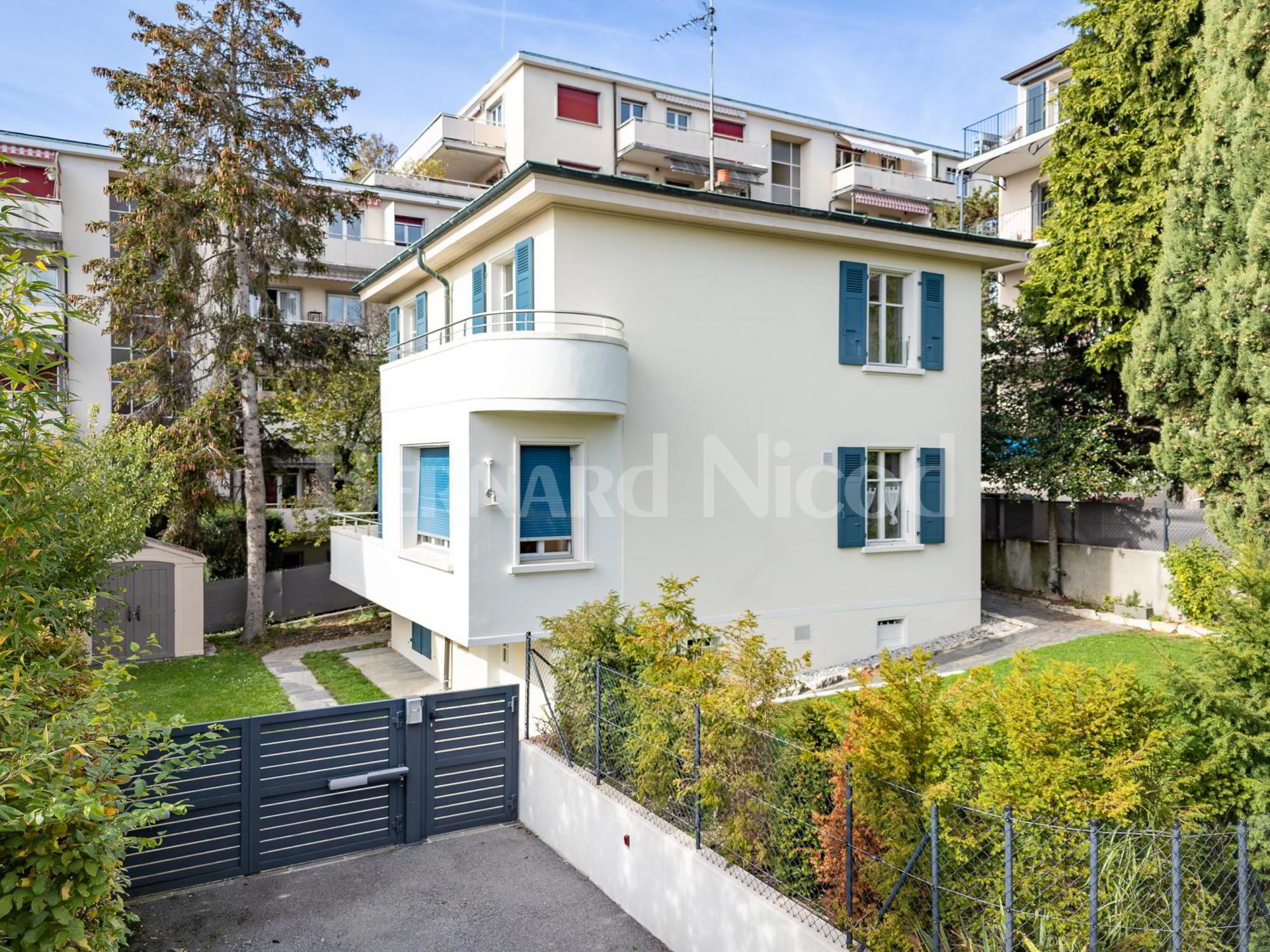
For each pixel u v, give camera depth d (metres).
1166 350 13.57
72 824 4.75
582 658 9.40
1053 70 28.31
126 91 17.92
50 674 5.55
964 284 16.03
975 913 5.18
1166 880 4.98
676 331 13.23
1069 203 18.30
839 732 6.39
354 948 7.29
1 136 25.03
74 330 25.91
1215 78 12.91
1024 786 5.25
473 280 15.19
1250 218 12.19
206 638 20.39
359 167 23.52
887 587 15.23
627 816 7.91
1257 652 5.90
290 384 20.91
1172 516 15.72
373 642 19.55
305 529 23.11
